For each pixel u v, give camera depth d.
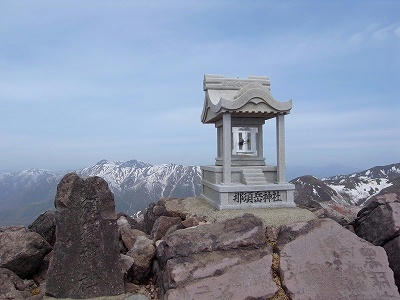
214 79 17.03
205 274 9.68
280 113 15.62
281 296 9.61
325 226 11.20
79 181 10.49
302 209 14.80
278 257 10.69
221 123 16.86
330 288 9.73
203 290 9.32
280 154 15.70
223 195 14.67
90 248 10.15
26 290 10.30
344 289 9.73
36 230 12.99
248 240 10.67
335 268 10.17
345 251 10.58
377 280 10.02
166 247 10.52
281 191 15.27
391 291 9.85
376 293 9.77
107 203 10.60
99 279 10.00
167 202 16.66
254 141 16.73
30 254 10.77
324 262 10.30
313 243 10.76
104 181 10.73
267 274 9.91
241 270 9.90
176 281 9.43
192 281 9.50
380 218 12.52
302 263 10.26
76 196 10.37
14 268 10.67
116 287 10.06
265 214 13.69
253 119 16.75
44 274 11.41
